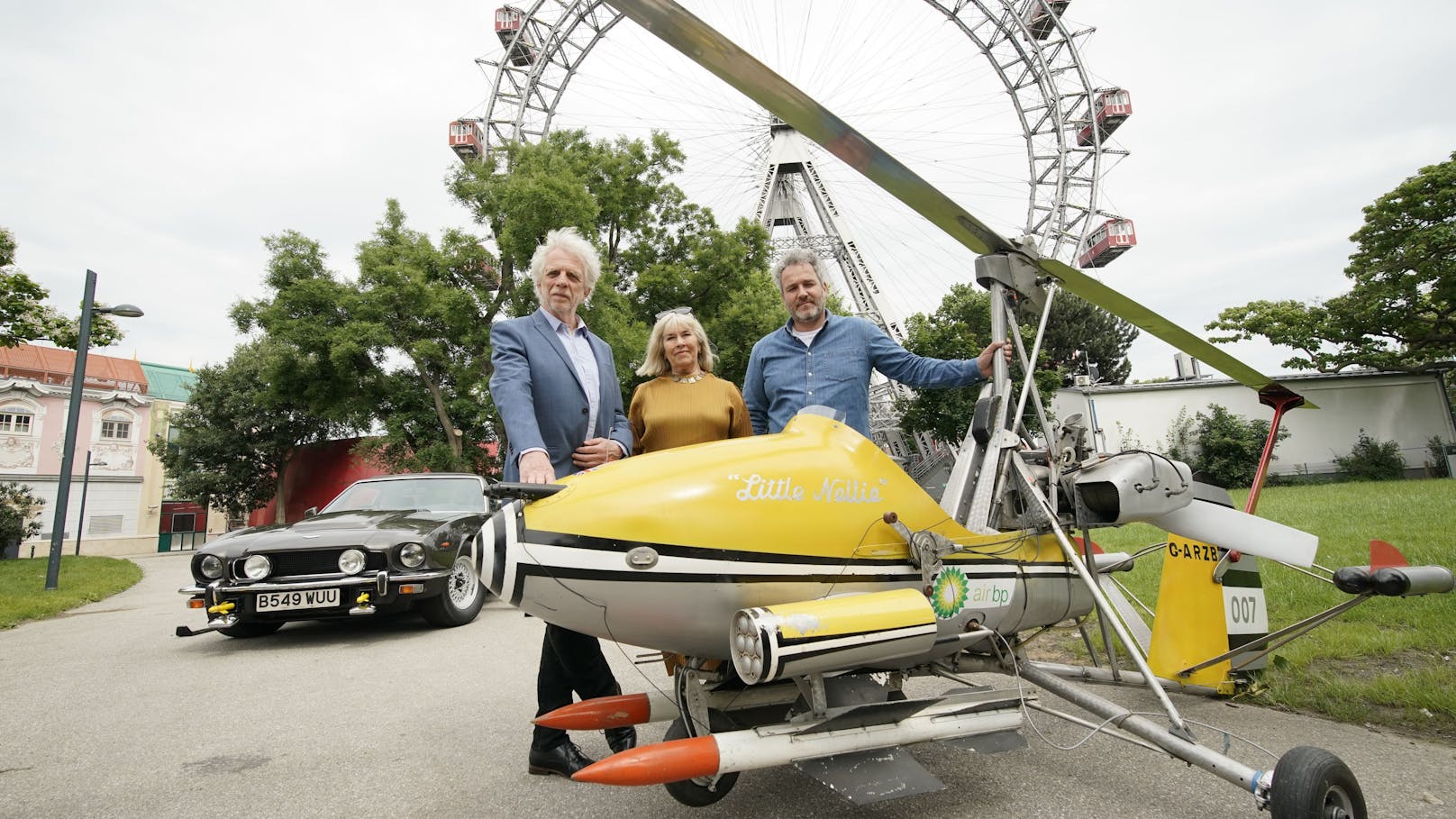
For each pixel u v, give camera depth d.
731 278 17.89
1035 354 2.69
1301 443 26.55
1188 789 2.28
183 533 36.28
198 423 28.53
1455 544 6.29
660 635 1.86
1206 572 3.21
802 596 1.91
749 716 2.11
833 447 2.11
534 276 2.69
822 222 38.56
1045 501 2.43
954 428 22.64
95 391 33.91
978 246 2.70
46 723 3.27
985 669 2.43
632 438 2.72
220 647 5.07
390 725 3.18
